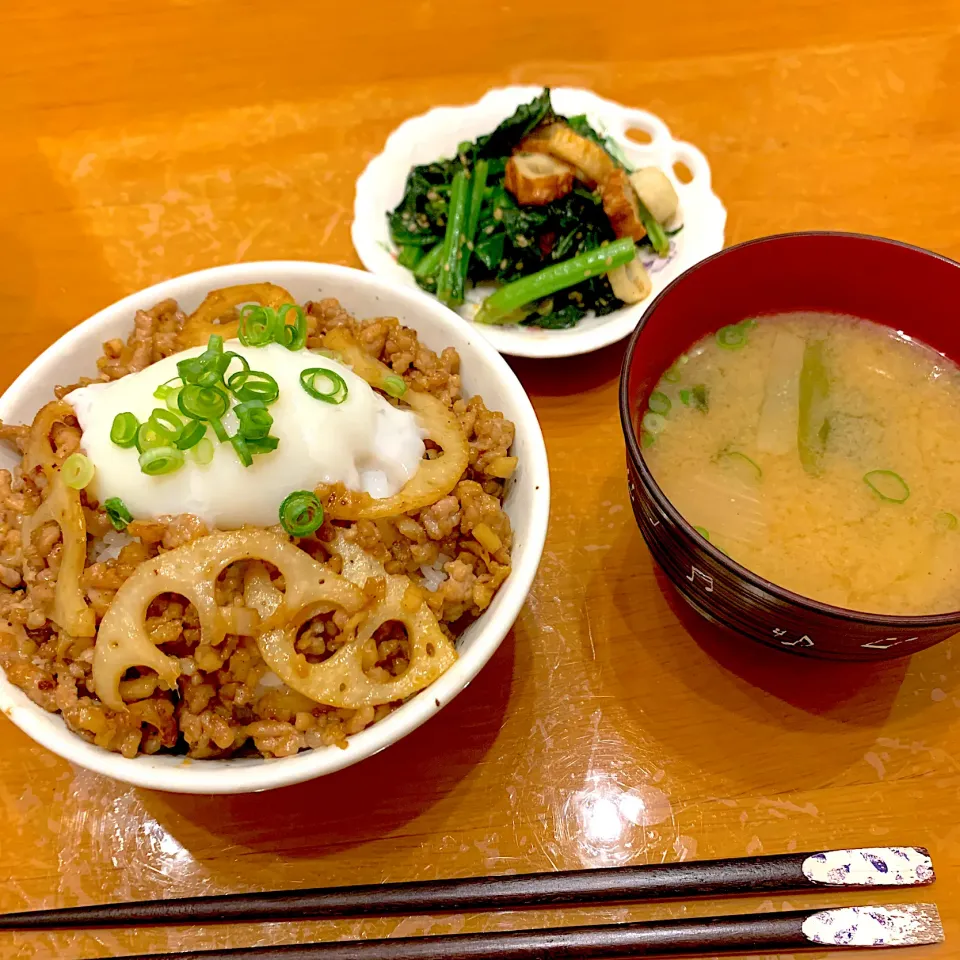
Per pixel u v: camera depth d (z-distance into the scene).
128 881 0.25
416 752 0.27
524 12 0.42
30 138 0.39
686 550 0.24
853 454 0.27
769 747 0.26
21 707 0.23
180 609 0.24
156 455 0.24
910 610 0.25
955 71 0.40
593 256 0.34
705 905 0.24
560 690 0.28
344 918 0.25
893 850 0.24
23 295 0.35
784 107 0.39
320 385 0.25
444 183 0.36
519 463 0.26
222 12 0.43
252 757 0.24
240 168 0.38
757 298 0.29
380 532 0.25
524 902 0.24
